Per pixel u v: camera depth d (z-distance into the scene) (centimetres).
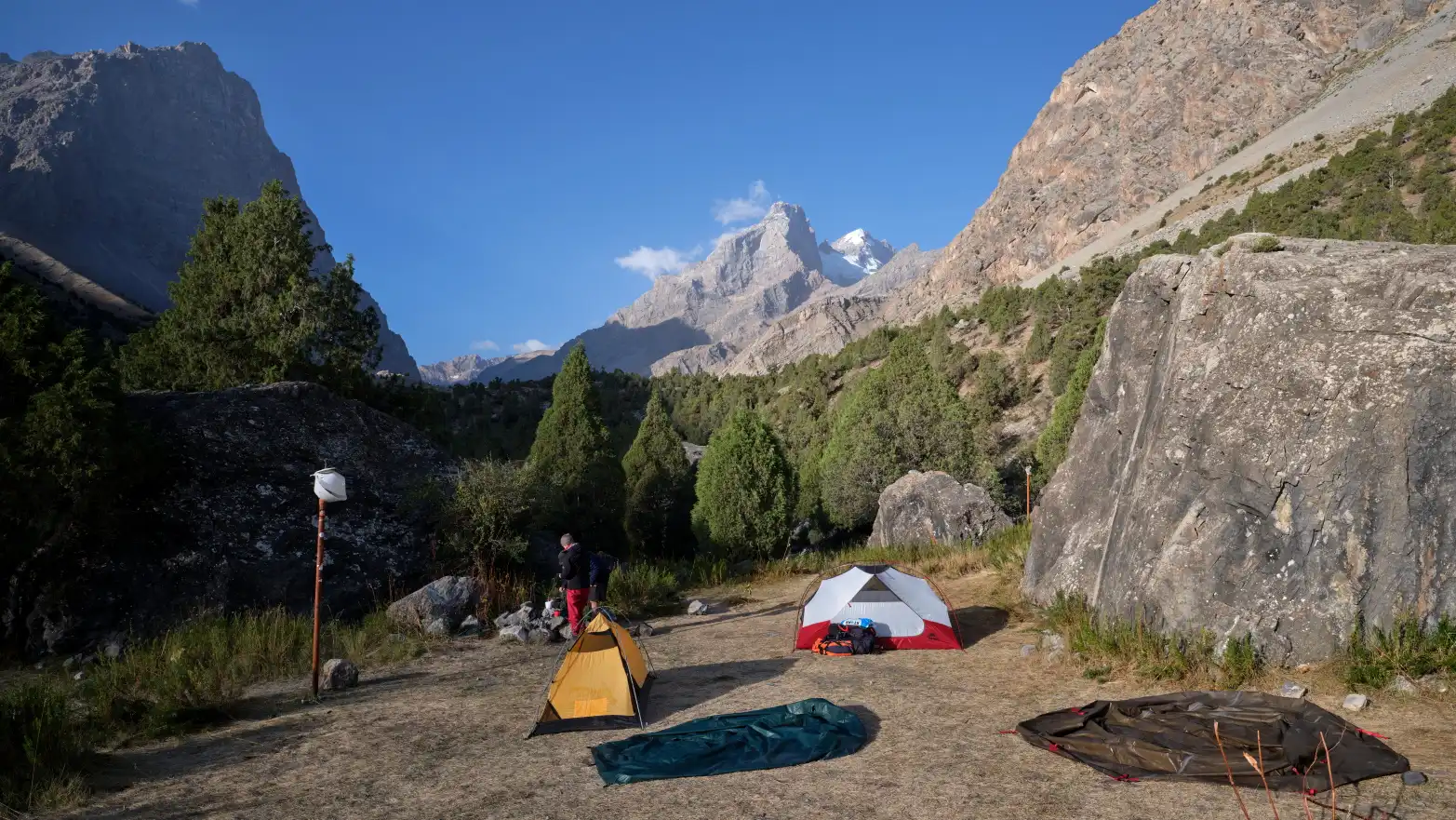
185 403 1631
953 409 3288
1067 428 3284
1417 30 18188
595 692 848
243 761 769
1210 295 1014
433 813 628
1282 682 778
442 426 2519
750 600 1598
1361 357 847
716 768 679
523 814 614
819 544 3625
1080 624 1006
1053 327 8375
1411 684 721
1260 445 881
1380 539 791
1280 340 912
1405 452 793
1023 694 857
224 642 1154
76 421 1312
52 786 679
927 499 2216
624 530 3303
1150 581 943
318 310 2134
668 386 15050
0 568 1305
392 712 912
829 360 12156
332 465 1677
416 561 1589
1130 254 12250
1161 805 560
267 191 2173
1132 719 710
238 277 2116
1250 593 847
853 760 692
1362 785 564
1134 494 1027
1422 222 7588
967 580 1577
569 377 3009
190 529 1441
